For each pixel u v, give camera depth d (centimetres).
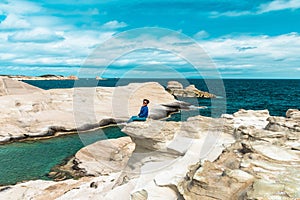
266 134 967
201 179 682
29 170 1495
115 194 851
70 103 2783
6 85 3020
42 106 2552
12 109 2341
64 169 1481
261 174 669
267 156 770
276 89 7325
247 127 1154
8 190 1145
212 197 653
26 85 3288
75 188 1083
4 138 2102
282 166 715
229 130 1264
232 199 631
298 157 769
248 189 619
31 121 2291
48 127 2291
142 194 766
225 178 675
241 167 730
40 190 1126
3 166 1567
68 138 2230
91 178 1230
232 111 3544
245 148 872
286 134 973
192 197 678
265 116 1652
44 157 1736
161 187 786
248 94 5791
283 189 593
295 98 4981
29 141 2148
